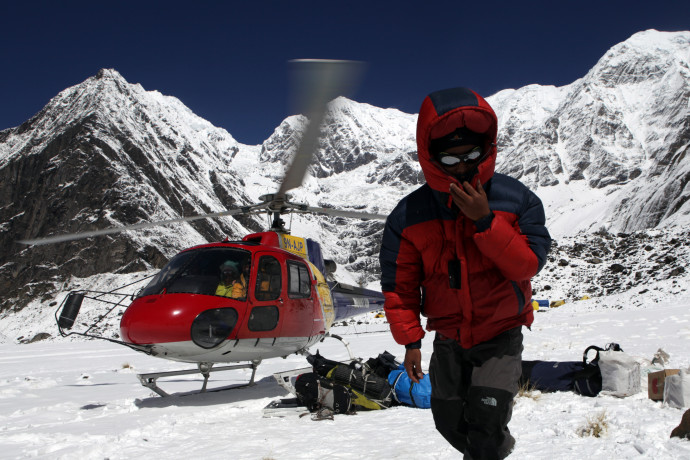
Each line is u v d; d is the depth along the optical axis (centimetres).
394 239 317
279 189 842
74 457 474
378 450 458
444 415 316
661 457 368
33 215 10594
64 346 2616
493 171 282
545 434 467
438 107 271
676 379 535
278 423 600
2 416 696
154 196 11206
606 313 1723
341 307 1071
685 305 1680
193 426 594
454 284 297
